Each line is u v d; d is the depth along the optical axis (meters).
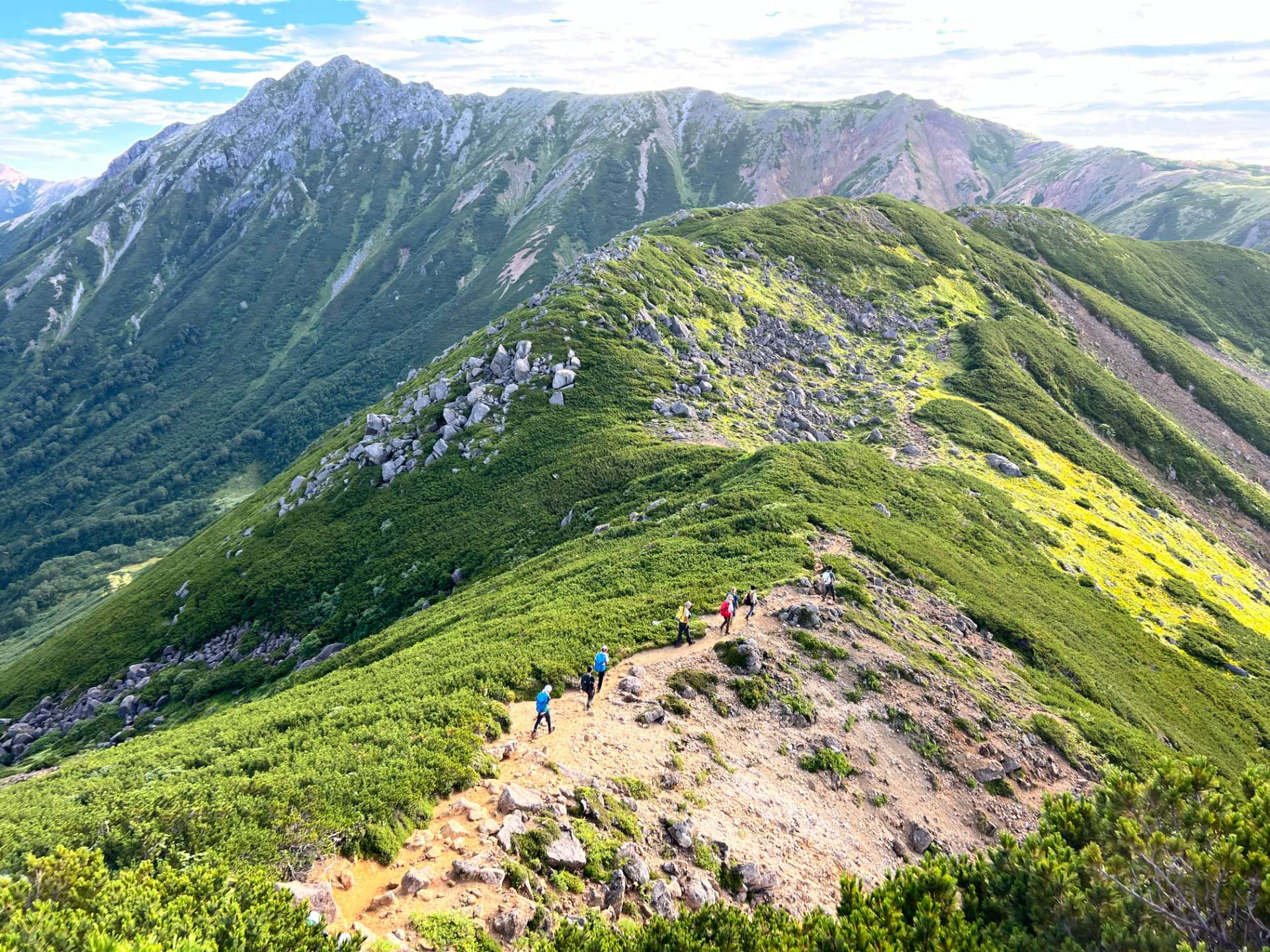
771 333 114.19
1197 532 93.81
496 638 37.09
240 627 78.62
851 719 31.28
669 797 23.17
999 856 17.16
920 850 26.53
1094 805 17.58
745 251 133.88
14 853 17.66
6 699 83.38
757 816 24.03
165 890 14.40
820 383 105.44
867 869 24.08
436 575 71.56
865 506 59.91
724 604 33.84
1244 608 75.19
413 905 15.76
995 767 31.73
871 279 135.38
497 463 84.56
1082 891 14.89
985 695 36.78
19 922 12.29
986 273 151.62
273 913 13.90
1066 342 132.75
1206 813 15.38
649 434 83.50
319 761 21.97
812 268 134.25
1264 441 136.88
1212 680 56.84
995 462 86.50
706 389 95.00
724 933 14.88
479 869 16.75
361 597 73.94
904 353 116.25
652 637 33.88
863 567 45.81
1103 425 115.38
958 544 61.22
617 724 26.39
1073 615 56.97
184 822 18.02
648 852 20.28
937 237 155.62
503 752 23.09
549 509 74.00
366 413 125.50
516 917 15.60
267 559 84.75
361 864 17.31
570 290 109.69
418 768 20.89
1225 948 13.34
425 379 113.44
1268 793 15.25
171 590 91.38
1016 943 14.30
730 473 67.38
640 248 121.12
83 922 12.53
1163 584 72.75
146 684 76.12
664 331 105.81
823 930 14.85
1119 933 13.66
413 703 26.75
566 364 95.62
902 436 89.88
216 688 70.50
